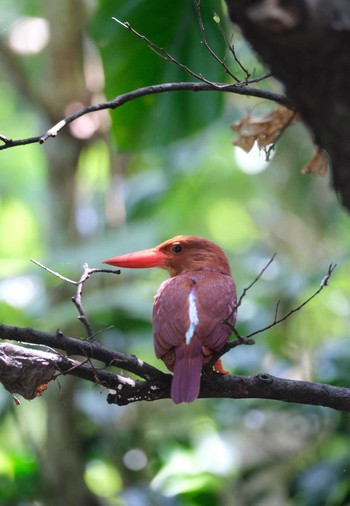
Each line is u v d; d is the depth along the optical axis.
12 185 20.11
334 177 3.85
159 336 6.56
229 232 19.36
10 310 10.88
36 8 15.88
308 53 3.54
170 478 11.47
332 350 10.79
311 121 3.82
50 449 11.71
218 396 6.05
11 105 18.95
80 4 13.30
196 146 14.38
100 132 13.41
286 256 16.36
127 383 5.76
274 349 12.41
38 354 5.45
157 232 11.73
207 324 6.47
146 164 14.91
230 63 9.31
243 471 11.64
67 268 11.48
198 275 7.23
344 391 5.77
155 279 13.43
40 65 14.21
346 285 13.88
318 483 10.33
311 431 12.27
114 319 11.40
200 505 11.36
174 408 13.37
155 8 9.16
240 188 18.50
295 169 16.42
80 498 11.62
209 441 11.95
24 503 11.33
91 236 13.41
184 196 17.61
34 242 19.92
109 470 12.87
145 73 9.38
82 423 12.05
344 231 16.70
